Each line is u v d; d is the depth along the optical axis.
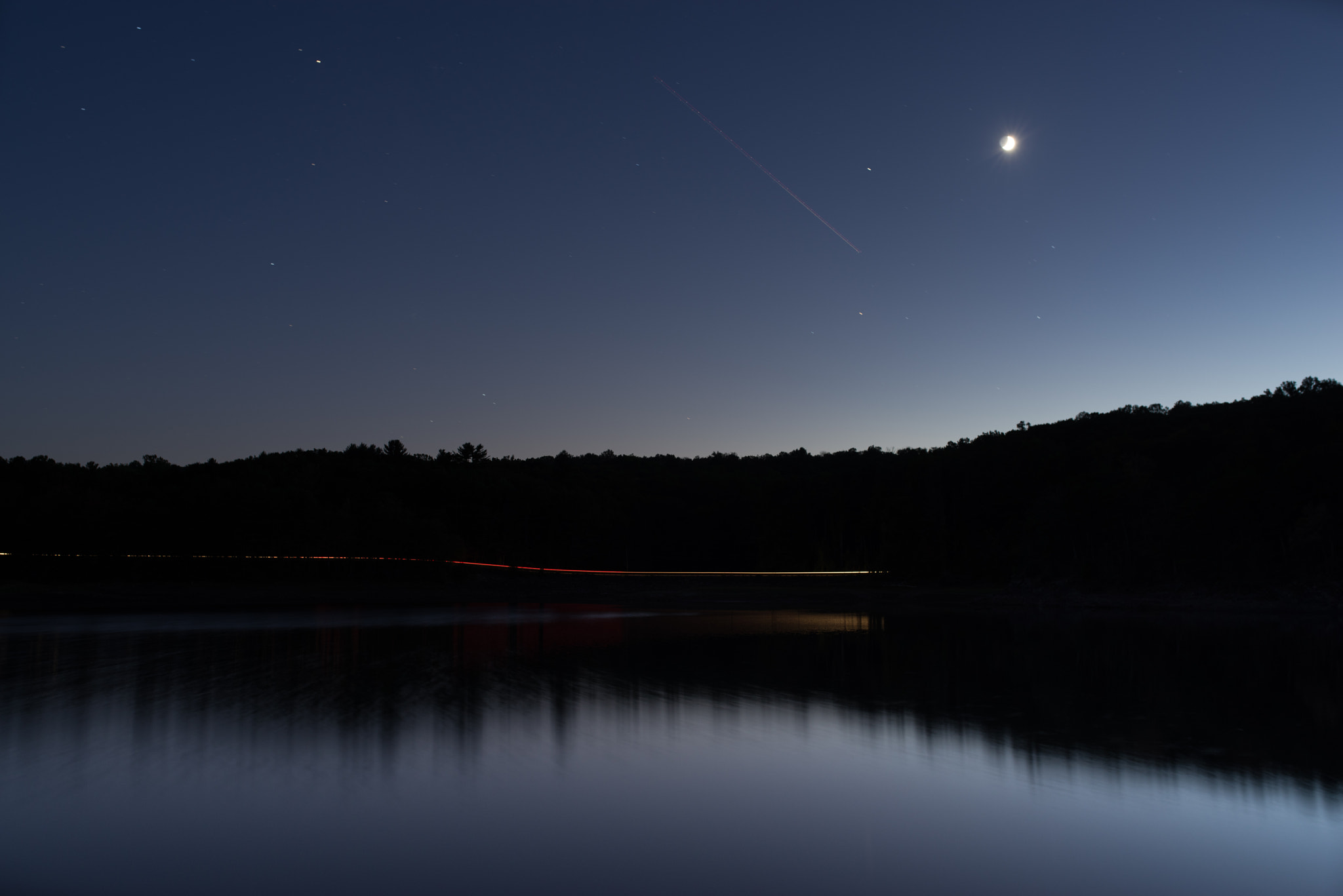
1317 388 81.25
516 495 103.56
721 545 106.50
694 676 19.56
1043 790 9.84
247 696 16.06
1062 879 7.18
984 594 67.12
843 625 39.25
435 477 102.88
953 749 11.95
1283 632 35.50
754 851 7.77
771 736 12.73
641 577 95.00
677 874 7.20
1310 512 58.31
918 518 84.62
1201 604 55.84
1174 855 7.77
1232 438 72.19
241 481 84.06
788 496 100.25
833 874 7.22
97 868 7.22
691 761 11.12
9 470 80.75
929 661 23.33
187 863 7.36
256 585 72.81
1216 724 13.91
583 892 6.79
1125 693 17.31
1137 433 84.88
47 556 71.56
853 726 13.53
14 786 9.68
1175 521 66.25
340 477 101.19
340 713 14.22
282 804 9.03
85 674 19.38
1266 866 7.51
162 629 34.06
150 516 75.69
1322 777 10.44
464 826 8.38
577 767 10.75
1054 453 82.62
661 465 138.00
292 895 6.69
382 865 7.34
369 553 81.00
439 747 11.73
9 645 26.77
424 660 22.67
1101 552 70.25
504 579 88.94
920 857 7.67
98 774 10.18
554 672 20.22
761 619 43.31
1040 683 18.89
